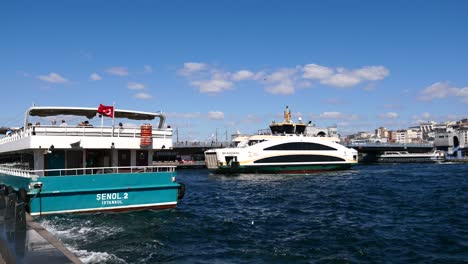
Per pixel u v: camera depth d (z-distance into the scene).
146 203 23.25
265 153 72.31
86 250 15.76
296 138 74.81
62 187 21.33
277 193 40.44
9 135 30.97
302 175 69.62
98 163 25.14
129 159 25.34
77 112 25.31
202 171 103.38
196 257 15.25
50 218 20.86
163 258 15.01
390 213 25.91
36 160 23.19
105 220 20.94
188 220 22.28
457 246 17.02
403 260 15.12
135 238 17.78
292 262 14.79
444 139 185.50
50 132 22.64
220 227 21.06
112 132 23.95
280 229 20.80
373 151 146.38
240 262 14.71
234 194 40.38
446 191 38.72
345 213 26.05
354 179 59.09
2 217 16.47
